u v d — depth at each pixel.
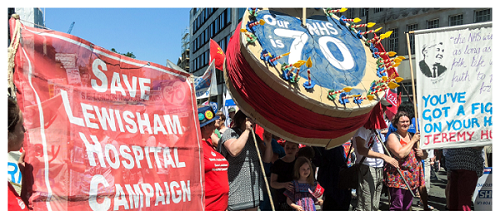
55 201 2.26
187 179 3.10
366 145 4.51
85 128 2.48
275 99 3.40
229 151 3.61
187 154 3.14
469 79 4.41
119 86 2.74
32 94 2.19
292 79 3.27
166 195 2.92
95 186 2.48
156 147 2.92
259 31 3.65
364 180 4.40
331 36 4.12
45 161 2.23
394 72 4.43
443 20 15.17
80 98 2.46
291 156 4.48
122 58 2.78
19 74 2.13
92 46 2.57
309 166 4.12
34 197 2.16
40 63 2.25
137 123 2.82
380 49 4.46
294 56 3.60
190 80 3.28
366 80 3.83
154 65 3.01
